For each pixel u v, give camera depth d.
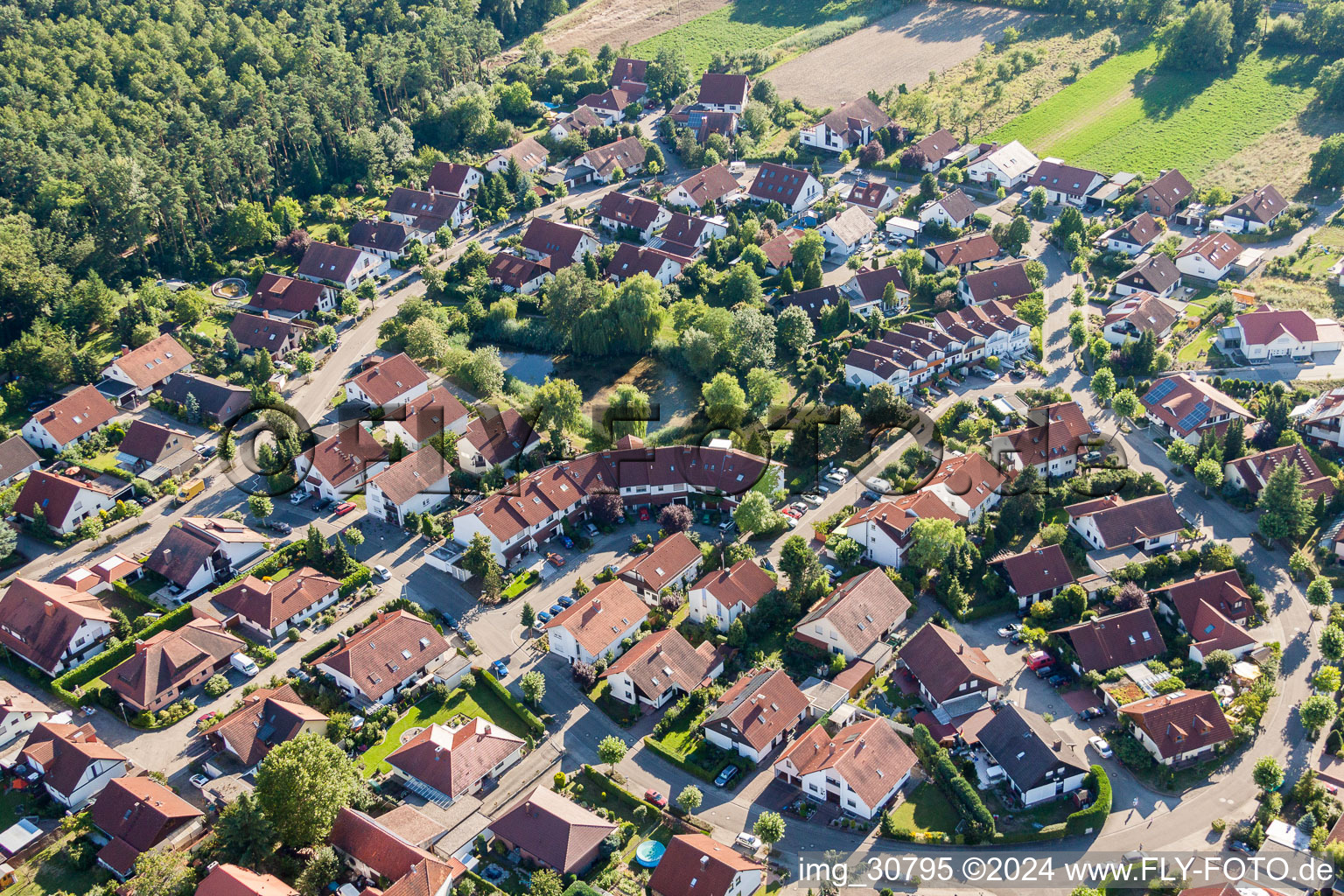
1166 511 173.50
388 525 183.38
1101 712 145.75
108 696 150.75
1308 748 139.88
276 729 141.75
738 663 154.88
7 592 164.75
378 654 151.50
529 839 126.56
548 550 176.50
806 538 177.50
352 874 126.69
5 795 138.50
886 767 134.00
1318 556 169.50
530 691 146.62
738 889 119.81
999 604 162.12
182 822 130.38
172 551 172.38
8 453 194.88
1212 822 130.75
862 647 153.00
